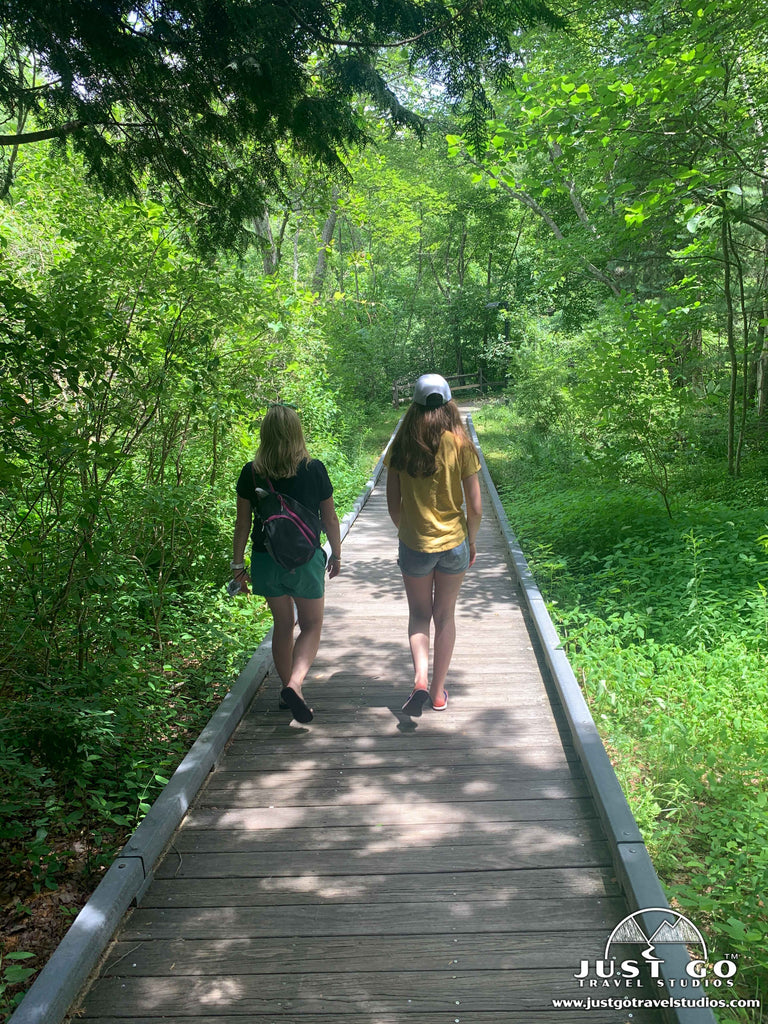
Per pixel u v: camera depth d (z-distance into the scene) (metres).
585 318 22.94
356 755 4.27
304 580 4.33
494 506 11.70
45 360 4.12
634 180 11.66
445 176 29.47
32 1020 2.37
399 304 32.59
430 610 4.74
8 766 3.51
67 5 3.98
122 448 5.73
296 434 4.32
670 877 3.36
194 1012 2.56
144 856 3.19
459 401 33.09
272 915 3.01
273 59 4.60
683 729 4.40
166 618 6.40
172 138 5.07
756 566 7.03
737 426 12.95
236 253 6.23
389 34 4.90
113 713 4.15
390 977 2.68
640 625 6.13
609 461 9.62
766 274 12.33
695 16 9.11
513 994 2.60
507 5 4.89
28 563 4.36
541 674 5.36
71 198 7.96
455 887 3.15
